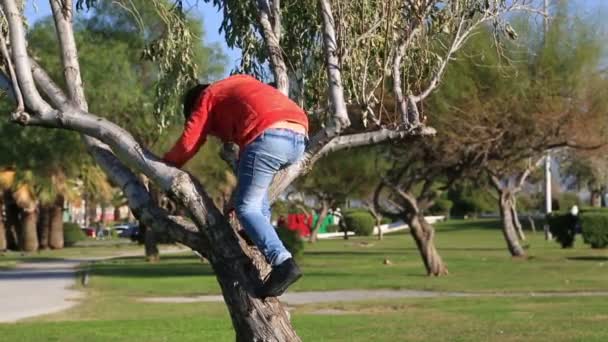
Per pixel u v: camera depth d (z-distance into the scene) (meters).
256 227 5.95
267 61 8.31
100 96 33.50
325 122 7.89
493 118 28.27
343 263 37.75
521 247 42.25
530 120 28.69
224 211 6.67
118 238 79.06
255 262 6.39
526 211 78.38
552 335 14.76
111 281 30.38
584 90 29.14
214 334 16.02
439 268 30.45
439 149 29.56
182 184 6.28
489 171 37.88
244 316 6.32
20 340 15.52
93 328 17.09
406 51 7.98
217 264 6.43
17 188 51.91
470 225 78.31
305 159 6.70
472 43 17.67
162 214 6.61
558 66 28.31
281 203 56.84
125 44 34.25
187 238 6.52
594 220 44.84
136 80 34.75
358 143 7.25
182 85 8.48
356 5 7.55
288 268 5.96
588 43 28.66
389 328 16.23
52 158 44.81
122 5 8.99
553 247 47.12
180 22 8.43
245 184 5.97
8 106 38.47
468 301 21.66
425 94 7.79
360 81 7.73
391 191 32.81
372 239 64.25
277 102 6.02
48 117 6.45
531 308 19.42
